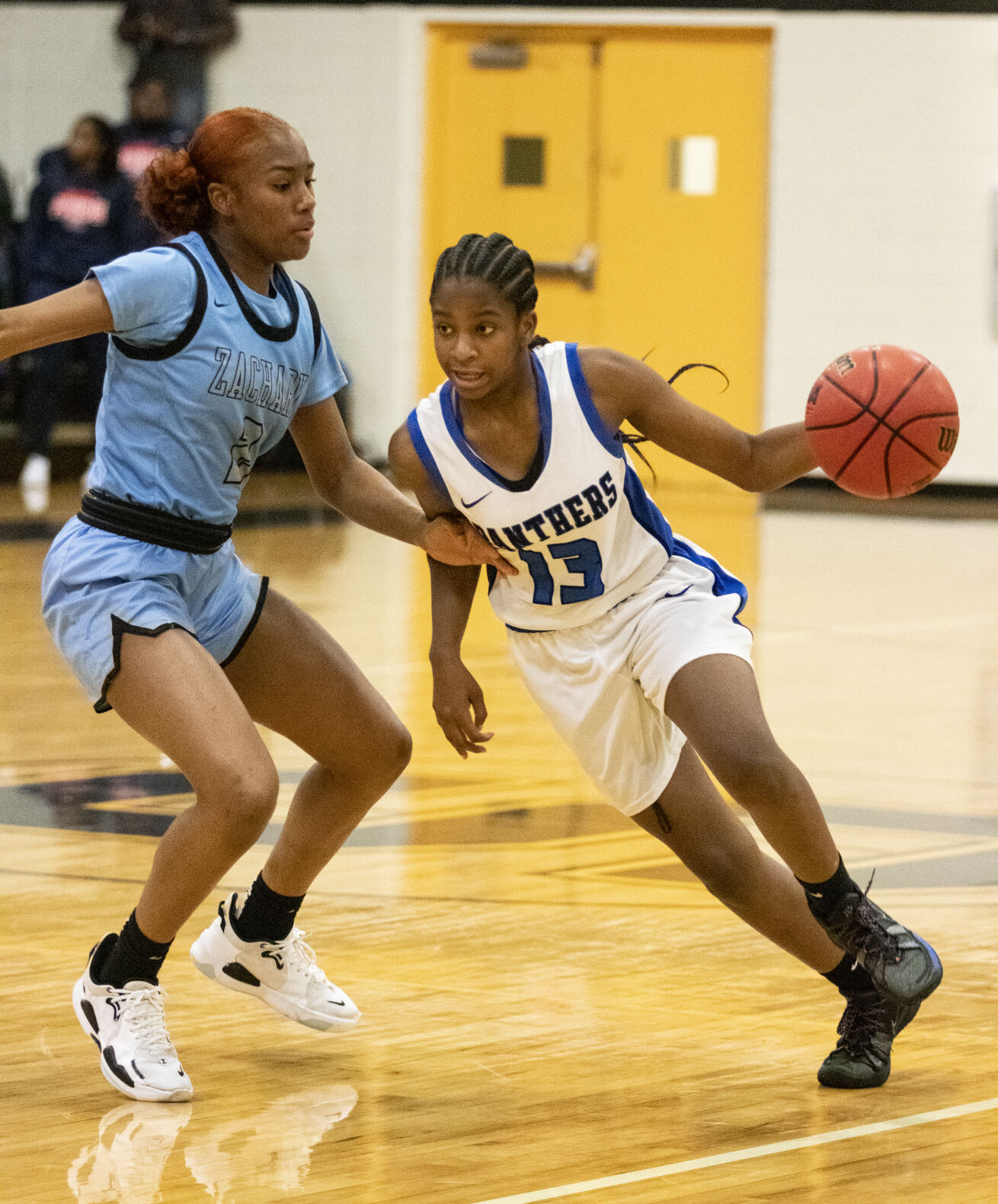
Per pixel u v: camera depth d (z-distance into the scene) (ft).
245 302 22.08
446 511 23.11
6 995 25.84
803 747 44.19
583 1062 23.25
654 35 108.47
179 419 21.90
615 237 110.11
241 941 23.66
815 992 26.32
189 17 111.96
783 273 107.65
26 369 104.99
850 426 21.80
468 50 110.93
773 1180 19.03
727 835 22.65
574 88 109.91
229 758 21.06
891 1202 18.43
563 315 111.24
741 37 107.45
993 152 104.27
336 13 111.55
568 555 22.53
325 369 23.71
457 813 37.58
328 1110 21.49
